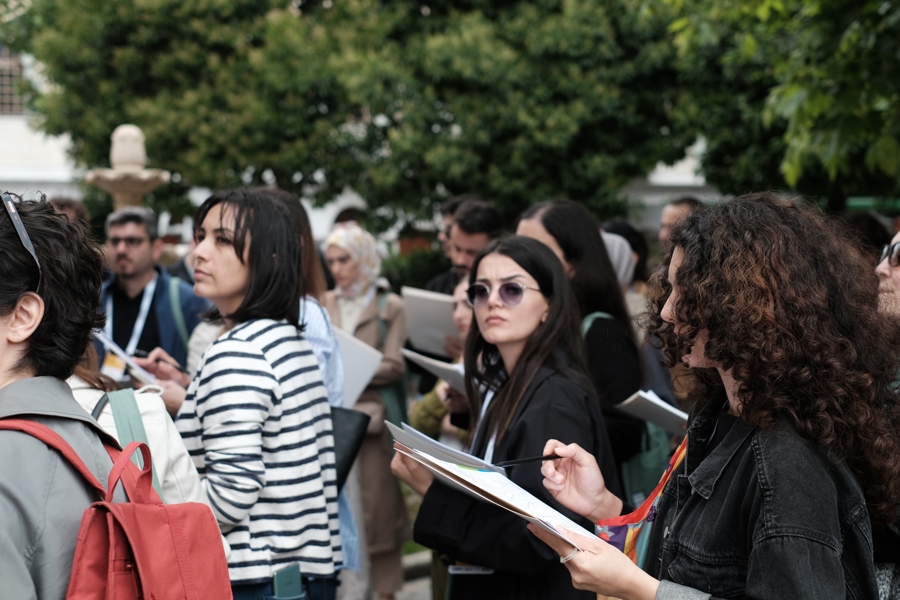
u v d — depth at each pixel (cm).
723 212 179
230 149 1258
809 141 548
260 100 1262
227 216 278
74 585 137
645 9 684
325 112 1298
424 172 1287
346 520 317
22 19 1365
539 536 185
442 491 258
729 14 596
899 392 179
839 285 170
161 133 1255
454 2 1330
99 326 165
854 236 191
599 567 170
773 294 166
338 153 1302
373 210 1349
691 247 178
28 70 1762
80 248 159
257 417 255
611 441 323
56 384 154
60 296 155
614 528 207
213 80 1291
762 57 975
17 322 150
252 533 259
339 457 295
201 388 261
